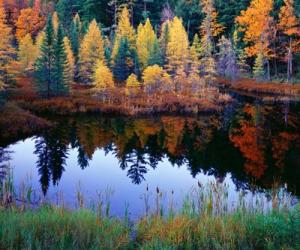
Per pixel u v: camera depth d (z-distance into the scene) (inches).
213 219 365.1
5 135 1174.3
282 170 866.8
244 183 749.9
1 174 778.8
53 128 1357.0
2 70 1786.4
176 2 3826.3
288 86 2447.1
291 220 317.4
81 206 502.6
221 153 1060.5
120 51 2354.8
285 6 2778.1
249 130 1390.3
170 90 2119.8
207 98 2023.9
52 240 286.0
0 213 361.4
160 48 2593.5
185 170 879.1
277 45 2960.1
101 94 1921.8
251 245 294.7
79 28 2933.1
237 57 2815.0
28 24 3179.1
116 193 674.2
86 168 879.7
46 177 776.9
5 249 269.6
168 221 370.0
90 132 1332.4
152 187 728.3
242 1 3253.0
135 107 1798.7
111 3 3385.8
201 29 3422.7
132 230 354.6
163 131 1389.0
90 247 290.0
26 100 1749.5
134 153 1062.4
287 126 1443.2
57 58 1836.9
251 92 2417.6
